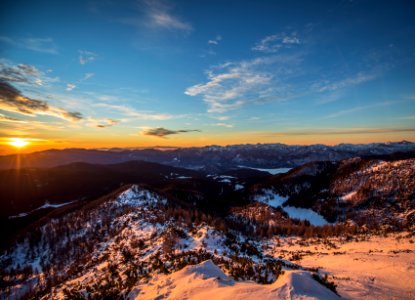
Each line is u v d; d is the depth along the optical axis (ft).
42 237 308.40
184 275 59.88
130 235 181.06
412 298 52.47
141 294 58.23
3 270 254.06
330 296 44.62
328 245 170.50
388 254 110.22
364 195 403.13
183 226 158.71
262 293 42.83
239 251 103.71
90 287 80.28
